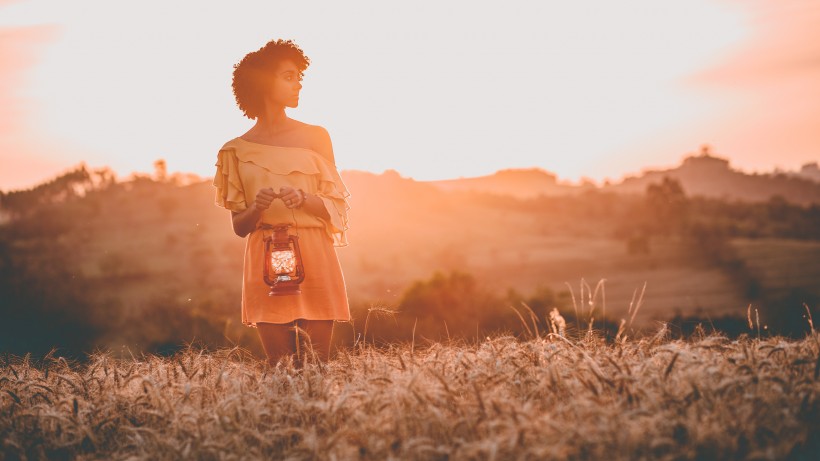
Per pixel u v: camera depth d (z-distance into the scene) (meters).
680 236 191.50
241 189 4.98
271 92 5.03
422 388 3.54
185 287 128.25
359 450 3.10
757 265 153.62
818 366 3.41
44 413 3.73
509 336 4.65
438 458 2.98
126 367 4.55
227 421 3.42
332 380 4.00
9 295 91.38
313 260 4.91
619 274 159.88
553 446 2.78
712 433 2.85
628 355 4.24
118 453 3.48
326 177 5.01
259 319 4.84
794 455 2.94
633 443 2.81
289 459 3.08
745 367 3.52
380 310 4.91
